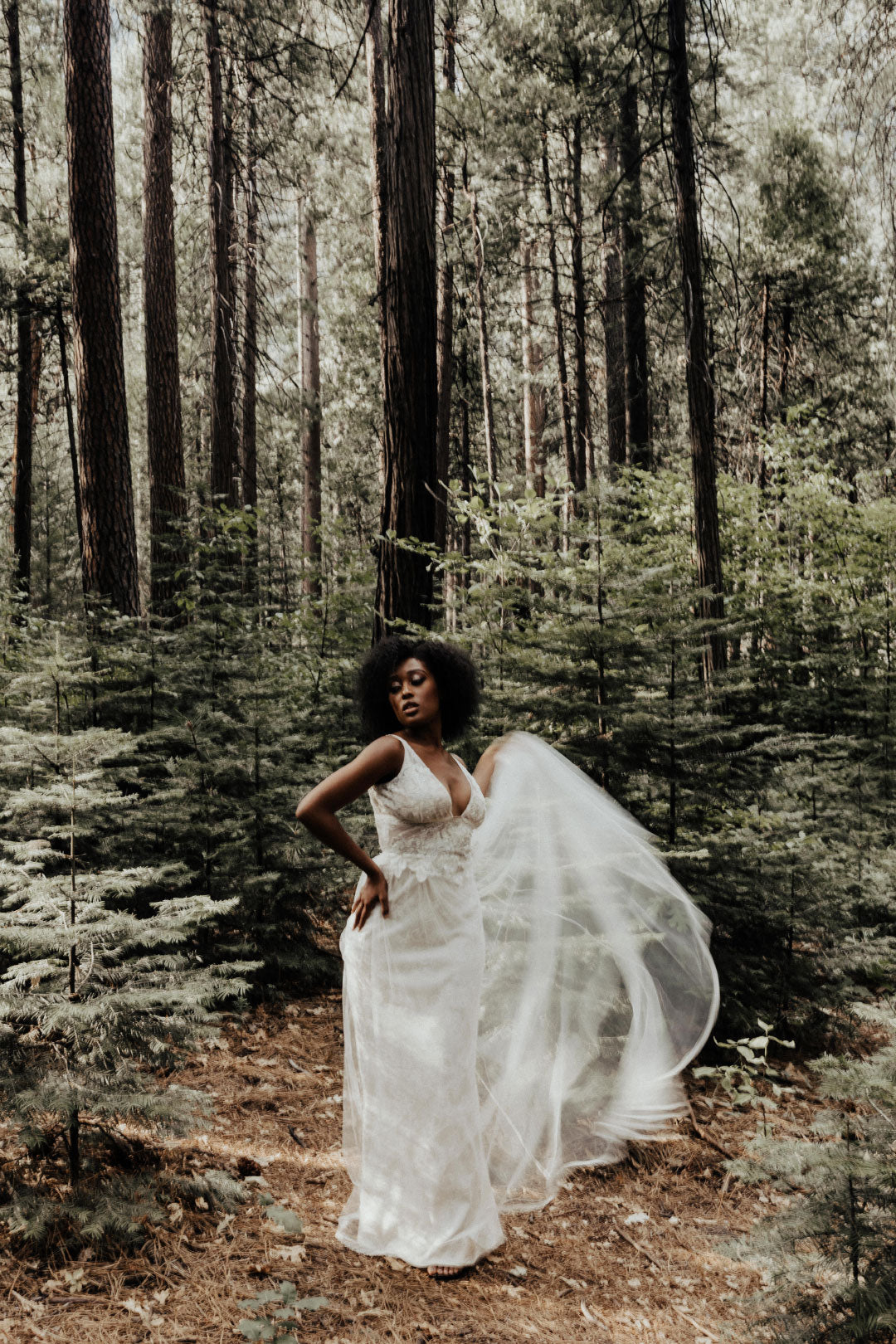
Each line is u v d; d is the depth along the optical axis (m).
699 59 13.71
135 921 3.51
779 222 18.23
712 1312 3.32
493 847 4.28
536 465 23.44
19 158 16.94
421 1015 3.37
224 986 3.58
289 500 28.84
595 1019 4.42
